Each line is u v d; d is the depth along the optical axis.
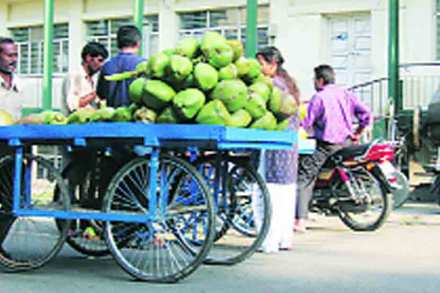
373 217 8.37
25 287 5.06
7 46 6.14
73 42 19.73
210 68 5.03
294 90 6.45
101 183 5.86
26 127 5.41
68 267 5.78
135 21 12.38
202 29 17.77
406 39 14.91
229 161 5.77
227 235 7.05
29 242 6.82
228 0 17.14
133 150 5.43
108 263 5.96
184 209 5.24
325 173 7.97
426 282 5.27
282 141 5.44
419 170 11.46
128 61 6.17
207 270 5.65
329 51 16.03
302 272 5.60
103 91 6.32
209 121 4.99
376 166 7.80
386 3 15.06
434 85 14.56
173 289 4.97
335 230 8.08
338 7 15.65
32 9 20.47
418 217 9.38
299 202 7.69
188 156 5.66
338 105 7.71
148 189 5.18
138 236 5.52
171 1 18.03
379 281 5.29
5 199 5.72
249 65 5.28
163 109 5.09
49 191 5.64
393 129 11.41
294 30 16.28
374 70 15.27
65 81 6.87
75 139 5.25
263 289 5.00
